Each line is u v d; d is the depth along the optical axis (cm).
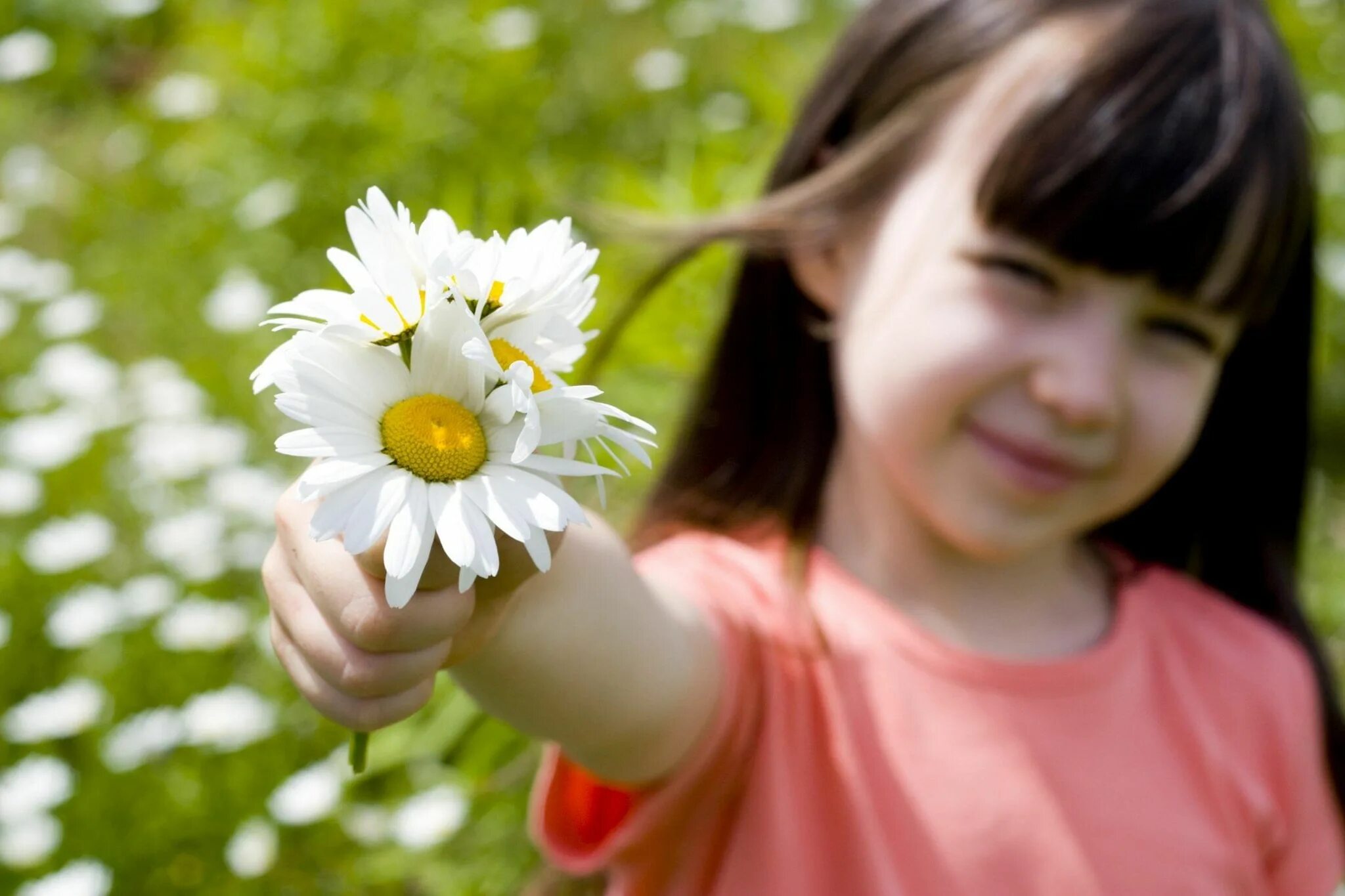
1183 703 98
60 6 211
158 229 170
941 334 93
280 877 114
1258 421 107
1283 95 94
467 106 156
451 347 72
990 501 93
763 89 147
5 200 184
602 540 82
